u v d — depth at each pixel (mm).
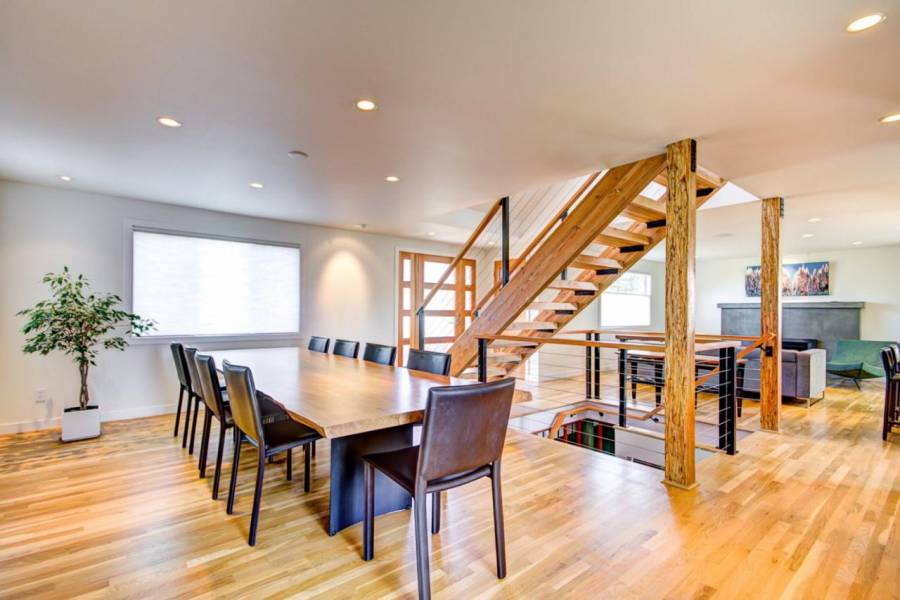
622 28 1659
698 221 5457
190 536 2105
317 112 2428
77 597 1656
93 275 4176
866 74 1973
